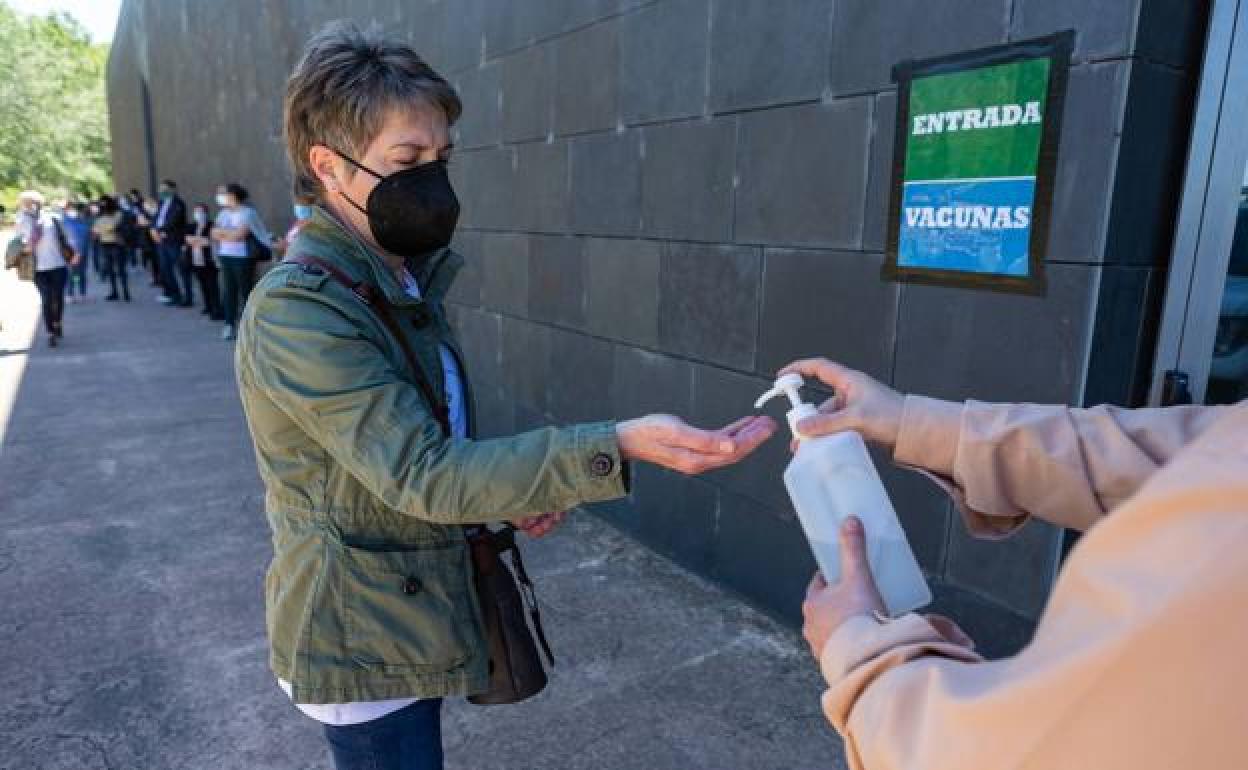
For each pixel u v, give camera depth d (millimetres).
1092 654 502
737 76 2963
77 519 4230
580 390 4098
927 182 2350
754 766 2404
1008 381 2211
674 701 2689
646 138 3443
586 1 3715
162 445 5512
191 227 13258
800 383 1217
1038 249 2096
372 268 1328
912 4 2346
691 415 3377
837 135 2617
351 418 1164
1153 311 2115
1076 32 1970
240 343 1288
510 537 1536
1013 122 2113
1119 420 1021
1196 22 1951
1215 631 457
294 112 1346
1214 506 478
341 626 1283
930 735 612
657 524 3721
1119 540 527
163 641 3068
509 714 2627
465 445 1151
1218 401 2076
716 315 3186
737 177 3016
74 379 7621
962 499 1089
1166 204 2059
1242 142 1930
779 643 2998
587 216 3881
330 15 7207
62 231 9352
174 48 15133
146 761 2439
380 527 1302
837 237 2660
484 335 4957
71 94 45438
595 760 2430
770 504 3094
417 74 1337
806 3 2670
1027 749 537
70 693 2750
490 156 4668
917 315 2432
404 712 1390
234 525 4156
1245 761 458
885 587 1074
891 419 1116
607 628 3107
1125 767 493
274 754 2473
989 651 2391
